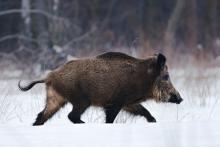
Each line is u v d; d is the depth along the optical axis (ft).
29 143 61.72
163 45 268.62
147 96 100.94
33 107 120.57
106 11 357.61
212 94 157.58
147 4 367.45
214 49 318.04
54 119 107.04
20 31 277.03
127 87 98.58
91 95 97.50
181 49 299.17
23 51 238.07
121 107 98.94
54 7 266.77
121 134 67.21
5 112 110.52
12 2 309.42
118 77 98.07
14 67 218.79
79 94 96.68
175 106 127.03
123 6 369.50
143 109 101.86
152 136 65.57
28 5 263.08
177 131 68.49
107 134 67.41
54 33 242.58
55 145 60.23
